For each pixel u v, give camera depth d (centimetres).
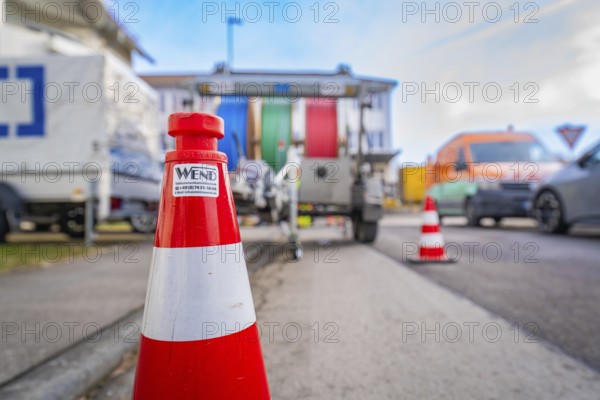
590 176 624
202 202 97
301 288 336
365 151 599
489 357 192
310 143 547
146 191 730
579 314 251
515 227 923
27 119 611
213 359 92
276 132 520
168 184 98
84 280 378
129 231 993
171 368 91
